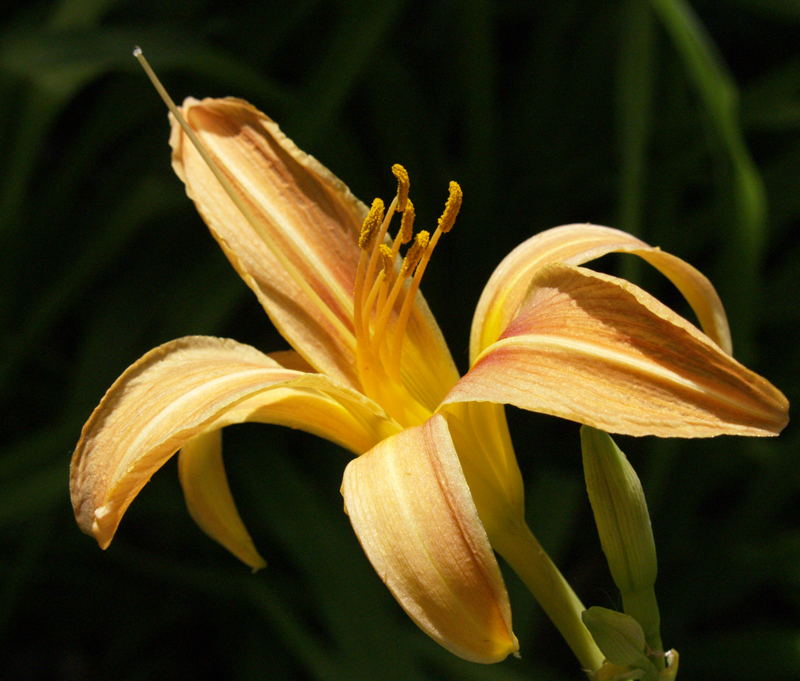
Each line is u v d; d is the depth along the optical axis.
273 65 0.80
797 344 0.73
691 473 0.69
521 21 0.88
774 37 0.90
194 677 0.77
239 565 0.73
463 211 0.75
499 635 0.45
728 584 0.66
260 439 0.70
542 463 0.76
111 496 0.47
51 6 0.70
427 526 0.46
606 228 0.52
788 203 0.70
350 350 0.52
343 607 0.60
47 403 0.78
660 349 0.46
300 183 0.53
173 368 0.49
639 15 0.62
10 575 0.67
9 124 0.62
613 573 0.48
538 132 0.79
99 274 0.75
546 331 0.47
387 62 0.73
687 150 0.72
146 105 0.71
